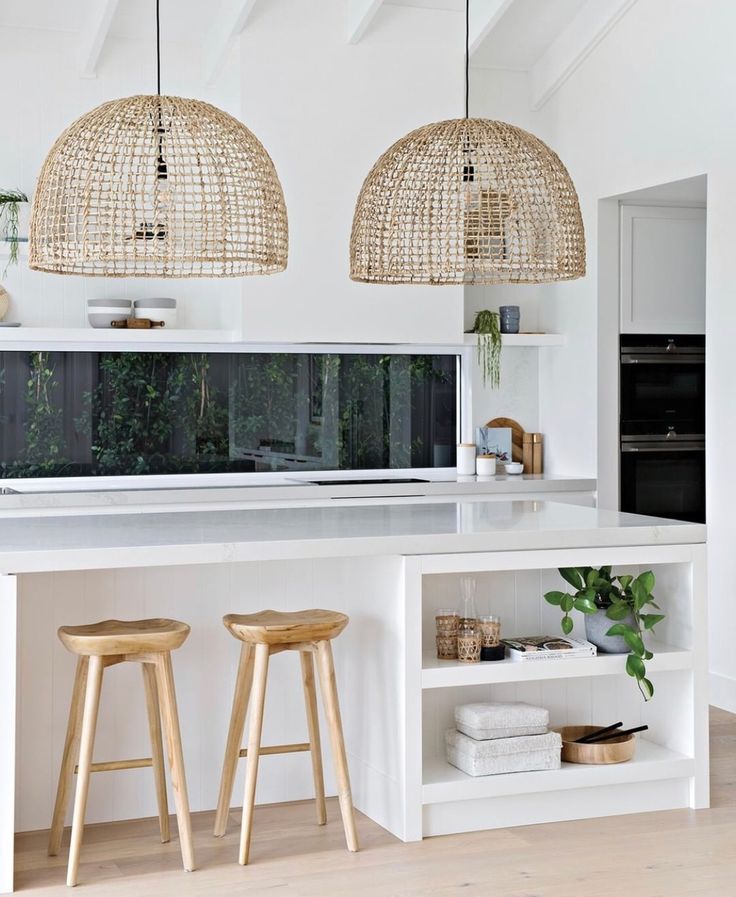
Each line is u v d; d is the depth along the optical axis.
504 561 3.60
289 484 5.89
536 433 6.70
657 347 6.27
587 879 3.22
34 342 5.79
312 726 3.64
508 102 6.55
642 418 6.27
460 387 6.64
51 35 5.77
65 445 5.95
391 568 3.57
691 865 3.33
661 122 5.56
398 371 6.52
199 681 3.77
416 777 3.50
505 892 3.13
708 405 5.27
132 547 3.21
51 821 3.61
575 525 3.81
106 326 5.71
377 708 3.69
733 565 5.14
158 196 3.18
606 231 6.14
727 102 5.12
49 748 3.60
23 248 5.63
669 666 3.80
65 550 3.15
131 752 3.71
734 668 5.15
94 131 3.16
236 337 5.73
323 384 6.38
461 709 3.70
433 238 3.58
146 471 6.08
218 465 6.20
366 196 3.61
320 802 3.66
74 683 3.44
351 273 3.72
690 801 3.85
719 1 5.15
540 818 3.69
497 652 3.68
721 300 5.18
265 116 5.64
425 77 5.91
